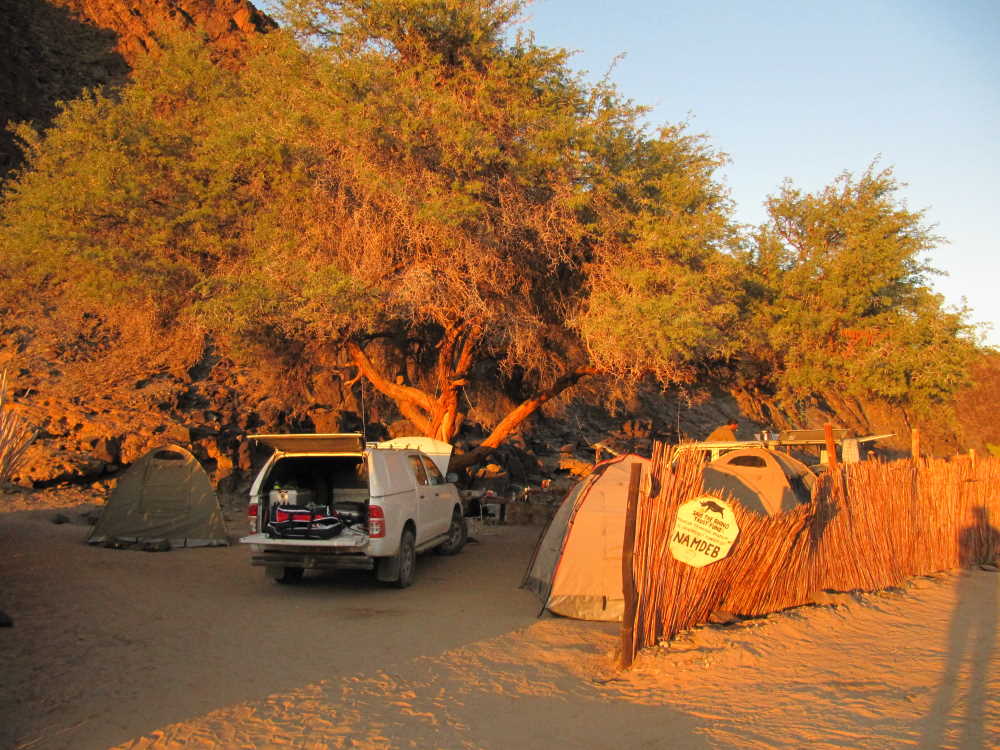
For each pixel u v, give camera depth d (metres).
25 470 15.70
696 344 13.27
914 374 14.91
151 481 12.93
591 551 8.62
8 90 30.14
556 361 17.47
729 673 6.18
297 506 10.05
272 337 16.42
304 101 13.21
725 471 11.00
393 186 12.14
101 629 7.31
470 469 20.44
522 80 13.95
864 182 16.28
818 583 8.84
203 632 7.43
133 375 20.91
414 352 23.56
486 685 5.96
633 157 14.97
